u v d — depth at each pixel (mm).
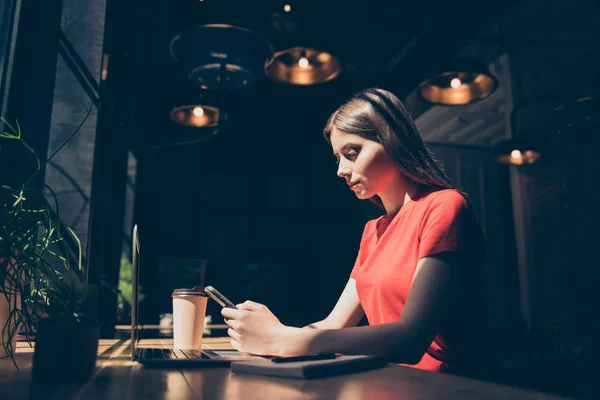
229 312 923
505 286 6930
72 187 1624
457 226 1007
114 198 2859
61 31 1695
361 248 1406
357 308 1369
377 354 849
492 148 7465
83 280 1526
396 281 1095
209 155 7500
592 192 4941
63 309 607
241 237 7395
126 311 3365
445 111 6148
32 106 1469
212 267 7117
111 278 2920
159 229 7051
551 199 5492
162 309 3971
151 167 7156
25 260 763
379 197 1408
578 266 5023
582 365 3271
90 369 599
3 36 1261
